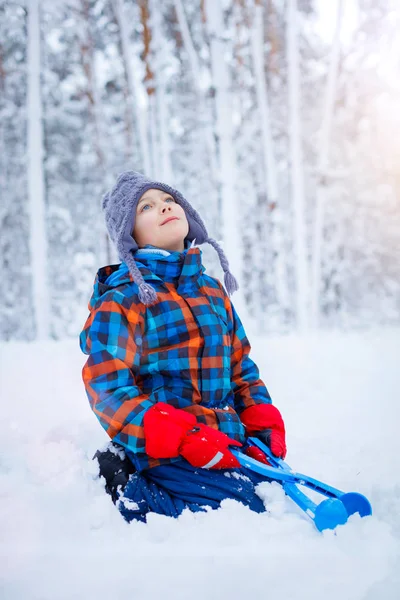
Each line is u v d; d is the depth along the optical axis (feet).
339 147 51.03
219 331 6.05
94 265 51.85
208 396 5.81
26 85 42.75
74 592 3.86
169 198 6.91
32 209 37.60
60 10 43.96
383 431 9.31
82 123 48.49
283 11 48.67
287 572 4.07
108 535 4.71
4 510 5.04
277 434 6.04
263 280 51.42
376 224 53.57
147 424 5.16
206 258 41.86
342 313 54.44
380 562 4.17
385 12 46.96
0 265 48.62
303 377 15.06
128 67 46.01
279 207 49.16
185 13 48.29
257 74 43.42
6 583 3.96
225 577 4.02
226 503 5.02
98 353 5.59
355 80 49.14
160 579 4.00
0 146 45.42
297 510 5.08
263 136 43.24
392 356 19.42
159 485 5.39
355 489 6.11
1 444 7.62
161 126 42.80
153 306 5.87
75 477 5.63
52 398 11.87
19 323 49.19
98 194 48.88
